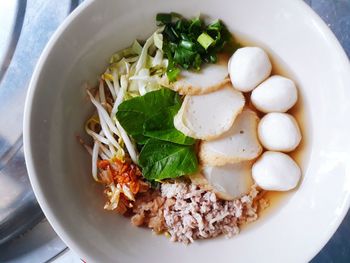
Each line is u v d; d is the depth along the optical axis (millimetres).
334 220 180
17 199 220
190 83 197
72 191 192
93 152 205
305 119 199
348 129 181
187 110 197
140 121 195
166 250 198
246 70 193
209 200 197
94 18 182
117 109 196
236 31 199
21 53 220
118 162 203
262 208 203
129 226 202
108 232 194
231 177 200
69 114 195
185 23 196
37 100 179
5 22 220
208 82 198
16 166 220
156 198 203
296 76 198
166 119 197
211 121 196
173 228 200
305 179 196
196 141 200
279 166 194
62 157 192
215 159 195
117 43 198
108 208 199
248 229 200
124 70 205
